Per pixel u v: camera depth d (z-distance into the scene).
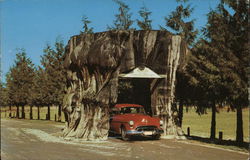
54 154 9.27
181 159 8.85
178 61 15.43
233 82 11.83
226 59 12.57
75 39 15.47
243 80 12.05
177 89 16.80
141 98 17.86
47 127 22.44
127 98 21.48
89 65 13.86
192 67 14.39
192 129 27.36
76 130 13.97
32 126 23.53
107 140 13.79
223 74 12.16
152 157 9.12
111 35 13.94
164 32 15.46
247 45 12.27
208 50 13.34
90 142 12.88
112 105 13.98
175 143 12.92
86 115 13.90
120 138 14.74
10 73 41.69
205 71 13.67
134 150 10.58
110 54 13.46
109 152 10.00
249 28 12.44
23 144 11.64
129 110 15.09
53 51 31.91
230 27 12.91
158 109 15.22
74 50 14.65
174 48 15.34
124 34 13.87
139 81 17.94
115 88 13.77
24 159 8.30
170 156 9.36
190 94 16.48
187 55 15.41
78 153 9.62
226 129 27.89
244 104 12.84
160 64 15.34
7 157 8.55
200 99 16.14
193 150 10.83
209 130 26.36
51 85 31.36
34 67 42.41
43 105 36.62
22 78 41.41
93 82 13.86
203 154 9.91
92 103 13.66
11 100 42.34
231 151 10.75
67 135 13.98
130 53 15.24
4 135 15.05
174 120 15.38
